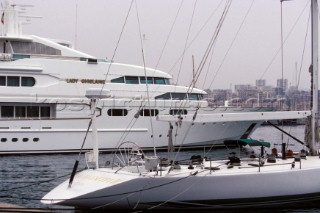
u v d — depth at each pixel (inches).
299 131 3179.1
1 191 835.4
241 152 1513.3
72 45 1603.1
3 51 1465.3
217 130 1561.3
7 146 1405.0
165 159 643.5
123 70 1518.2
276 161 679.7
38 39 1472.7
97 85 1492.4
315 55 740.7
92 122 628.1
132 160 639.8
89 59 1488.7
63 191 577.6
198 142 1547.7
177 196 581.3
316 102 730.2
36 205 714.2
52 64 1459.2
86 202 557.0
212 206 596.4
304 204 643.5
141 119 1496.1
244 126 1599.4
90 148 1461.6
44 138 1427.2
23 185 902.4
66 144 1444.4
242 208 609.9
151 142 1508.4
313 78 737.0
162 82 1563.7
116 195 561.0
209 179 585.9
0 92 1414.9
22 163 1248.2
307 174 628.7
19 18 1523.1
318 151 732.0
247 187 599.5
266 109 1631.4
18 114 1444.4
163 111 1515.7
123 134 1457.9
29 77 1441.9
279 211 631.2
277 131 3385.8
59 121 1439.5
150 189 570.6
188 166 635.5
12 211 573.6
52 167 1168.8
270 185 609.0
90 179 595.8
